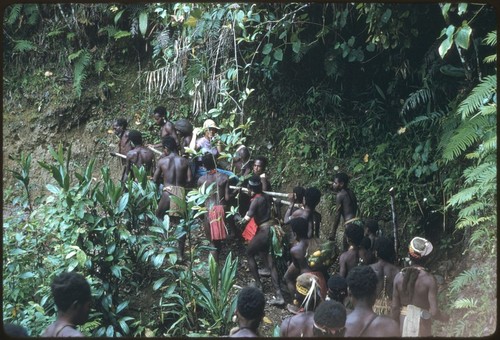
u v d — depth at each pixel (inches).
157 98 435.5
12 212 406.6
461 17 365.7
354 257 288.2
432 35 396.5
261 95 421.1
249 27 413.4
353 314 211.5
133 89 443.8
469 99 291.7
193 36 401.4
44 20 453.7
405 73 394.6
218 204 338.0
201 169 368.2
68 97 442.9
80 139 439.5
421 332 243.3
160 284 285.4
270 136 417.1
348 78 415.5
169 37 426.6
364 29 410.3
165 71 427.8
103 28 441.1
